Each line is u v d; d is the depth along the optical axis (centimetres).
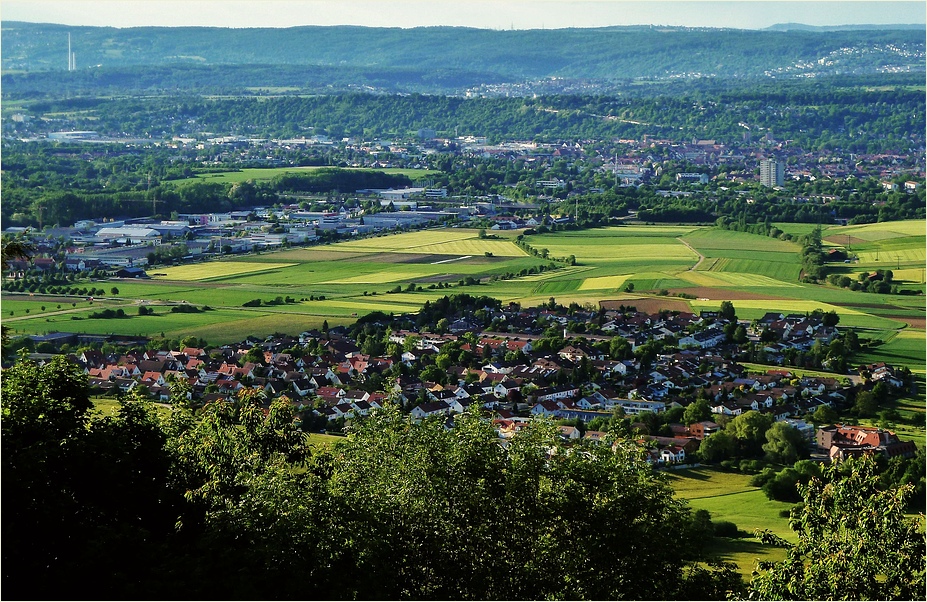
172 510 6400
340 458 7138
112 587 5425
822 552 6338
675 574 6519
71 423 6325
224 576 5578
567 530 6450
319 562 5809
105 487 6191
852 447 14262
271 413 7312
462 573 6291
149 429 6675
